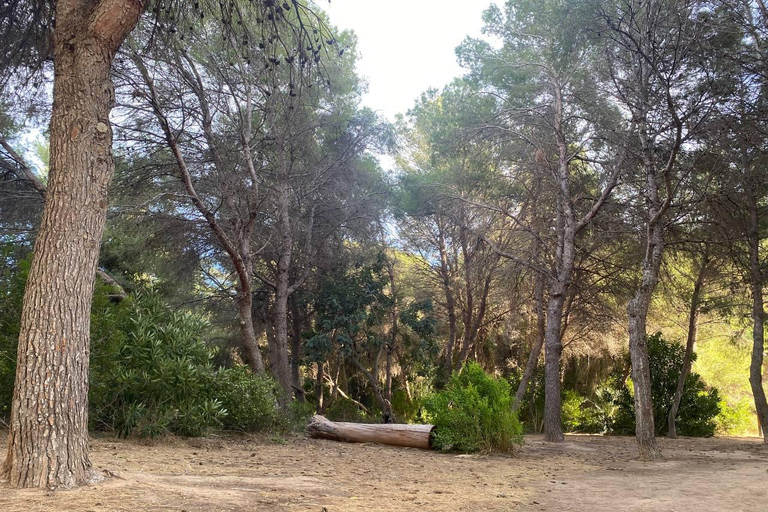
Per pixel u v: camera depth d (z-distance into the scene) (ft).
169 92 44.86
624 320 68.74
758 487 24.08
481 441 37.76
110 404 33.09
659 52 39.47
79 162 18.20
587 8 46.73
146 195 51.24
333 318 70.44
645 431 38.19
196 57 45.98
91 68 18.88
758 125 42.63
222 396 38.22
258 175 55.06
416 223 76.79
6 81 33.91
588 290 63.21
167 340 36.45
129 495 15.97
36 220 50.80
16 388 16.76
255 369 48.42
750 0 40.45
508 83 59.98
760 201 57.52
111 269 69.10
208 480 20.17
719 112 39.78
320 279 70.90
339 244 69.15
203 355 38.63
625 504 19.58
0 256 36.17
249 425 40.29
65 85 18.70
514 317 76.95
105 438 31.48
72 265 17.47
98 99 18.92
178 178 47.39
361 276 71.72
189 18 32.96
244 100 50.06
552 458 37.55
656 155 43.88
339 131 62.28
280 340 59.26
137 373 33.32
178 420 34.71
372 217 64.90
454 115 63.31
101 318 32.42
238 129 50.21
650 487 24.06
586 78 51.19
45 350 16.76
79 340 17.38
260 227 61.05
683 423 67.10
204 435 35.55
